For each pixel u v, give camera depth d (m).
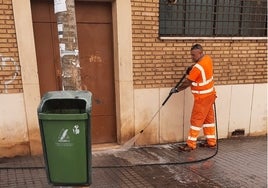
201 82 5.07
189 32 5.70
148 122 5.59
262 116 6.35
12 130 4.83
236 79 6.03
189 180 4.24
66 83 3.16
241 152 5.43
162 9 5.44
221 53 5.83
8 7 4.51
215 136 5.71
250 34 6.11
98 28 5.26
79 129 2.82
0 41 4.56
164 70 5.51
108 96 5.54
